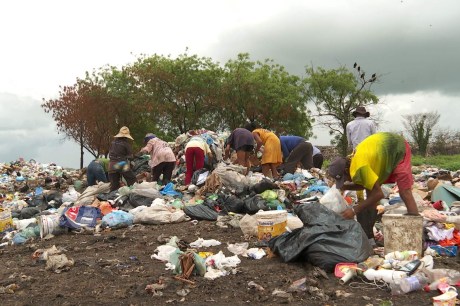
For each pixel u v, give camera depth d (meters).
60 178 18.44
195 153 11.81
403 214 5.72
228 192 9.74
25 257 7.00
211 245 6.76
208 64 38.75
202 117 39.22
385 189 9.16
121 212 8.79
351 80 39.44
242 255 6.16
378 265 5.12
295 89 38.22
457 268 5.29
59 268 5.98
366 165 5.64
